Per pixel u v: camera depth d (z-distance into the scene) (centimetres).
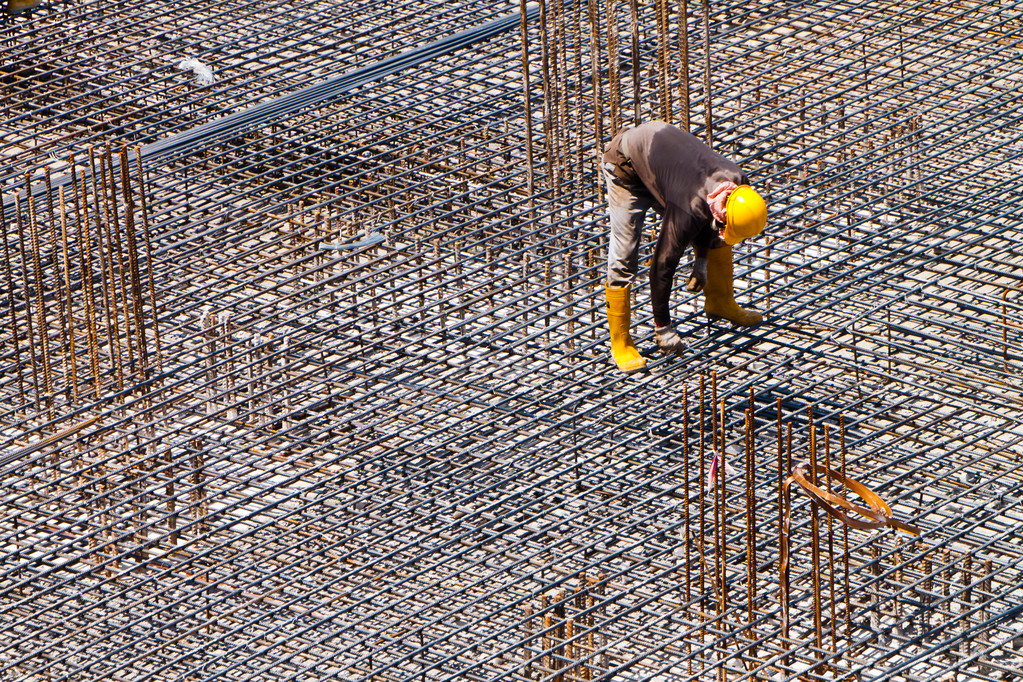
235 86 7169
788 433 4497
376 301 5775
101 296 5772
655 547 5047
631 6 5650
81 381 5541
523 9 5341
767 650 4628
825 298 5697
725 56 7425
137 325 5481
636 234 5172
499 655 4509
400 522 5259
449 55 7350
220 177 6819
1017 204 6169
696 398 5344
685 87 5841
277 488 5028
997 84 7406
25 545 5306
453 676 4481
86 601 5119
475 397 5347
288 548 4841
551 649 4509
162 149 6675
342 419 5525
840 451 4897
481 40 7412
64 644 5028
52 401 5384
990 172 6925
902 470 5353
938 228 6419
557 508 4947
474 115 7088
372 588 4828
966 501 5309
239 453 5191
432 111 7231
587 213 6006
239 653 4962
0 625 5028
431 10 7675
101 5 8056
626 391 5297
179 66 7425
